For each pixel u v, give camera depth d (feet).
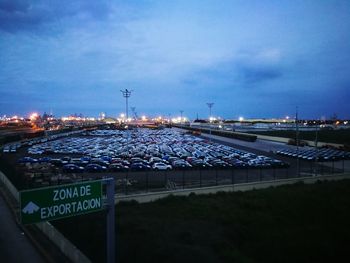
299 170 167.63
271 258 69.00
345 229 88.53
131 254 59.67
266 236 80.94
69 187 33.24
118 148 287.69
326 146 280.92
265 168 183.01
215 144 323.98
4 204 107.76
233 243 76.38
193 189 119.75
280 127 586.45
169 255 60.23
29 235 78.13
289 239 79.56
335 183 143.74
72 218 80.43
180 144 325.42
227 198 115.75
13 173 138.00
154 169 177.37
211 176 156.04
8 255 65.62
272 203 110.52
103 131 555.28
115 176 157.07
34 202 30.86
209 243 71.56
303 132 414.82
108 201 36.73
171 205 104.94
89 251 62.08
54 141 369.91
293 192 125.59
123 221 83.56
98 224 75.25
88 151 268.41
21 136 360.28
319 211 104.42
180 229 79.61
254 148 294.87
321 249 73.82
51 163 195.72
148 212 95.91
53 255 65.31
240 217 93.35
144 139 392.27
